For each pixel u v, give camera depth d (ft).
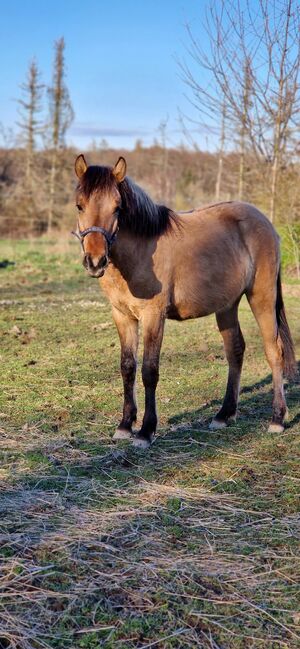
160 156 168.45
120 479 12.39
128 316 14.47
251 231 15.96
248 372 21.56
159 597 8.50
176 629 7.86
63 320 30.12
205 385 19.42
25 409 16.79
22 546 9.73
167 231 14.06
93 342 25.21
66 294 39.91
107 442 14.46
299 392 19.34
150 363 14.02
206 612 8.21
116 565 9.29
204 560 9.48
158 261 13.69
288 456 13.92
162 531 10.34
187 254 14.29
